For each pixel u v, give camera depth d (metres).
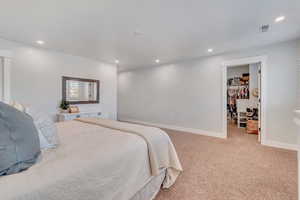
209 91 3.83
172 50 3.37
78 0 1.62
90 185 0.88
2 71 2.71
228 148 2.88
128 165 1.15
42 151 1.07
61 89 3.53
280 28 2.28
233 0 1.62
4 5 1.70
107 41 2.83
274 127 2.97
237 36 2.59
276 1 1.63
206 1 1.64
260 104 3.16
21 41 2.82
